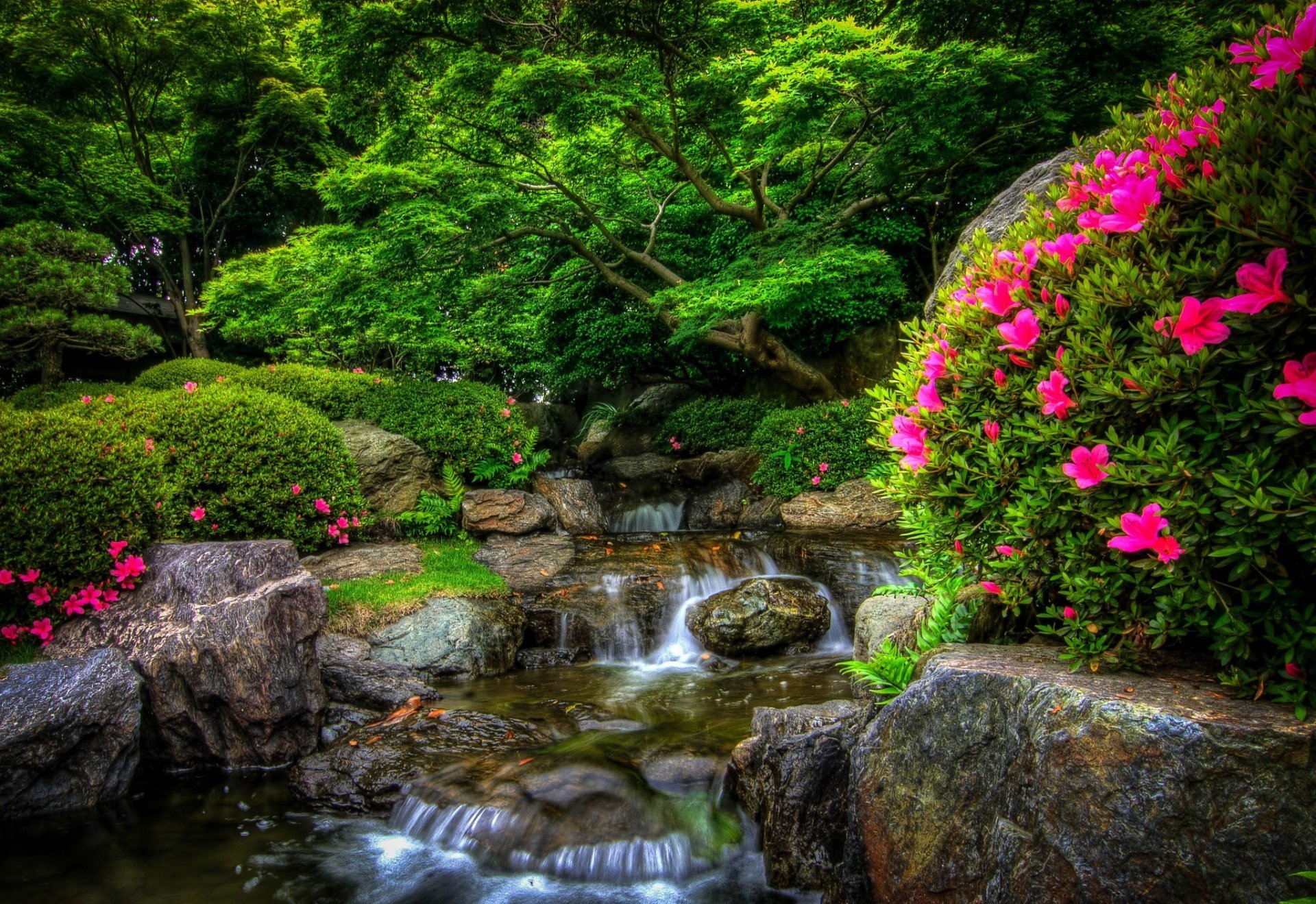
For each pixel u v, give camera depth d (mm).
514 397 17453
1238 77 2047
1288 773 1540
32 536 4234
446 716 4375
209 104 15477
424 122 8961
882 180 9781
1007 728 1984
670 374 14414
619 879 3090
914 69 8008
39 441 4445
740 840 3232
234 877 3105
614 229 11523
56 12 12383
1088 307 1985
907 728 2260
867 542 7539
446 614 6051
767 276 9188
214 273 16234
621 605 6832
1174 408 1870
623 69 8547
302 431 6934
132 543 4574
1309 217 1672
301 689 4301
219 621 4176
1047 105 9102
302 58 9344
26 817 3545
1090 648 2053
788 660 6180
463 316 11477
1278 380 1688
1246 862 1546
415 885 3059
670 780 3658
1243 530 1689
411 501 8289
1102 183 2209
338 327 10188
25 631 4270
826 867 2852
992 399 2285
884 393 2814
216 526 6383
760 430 10297
